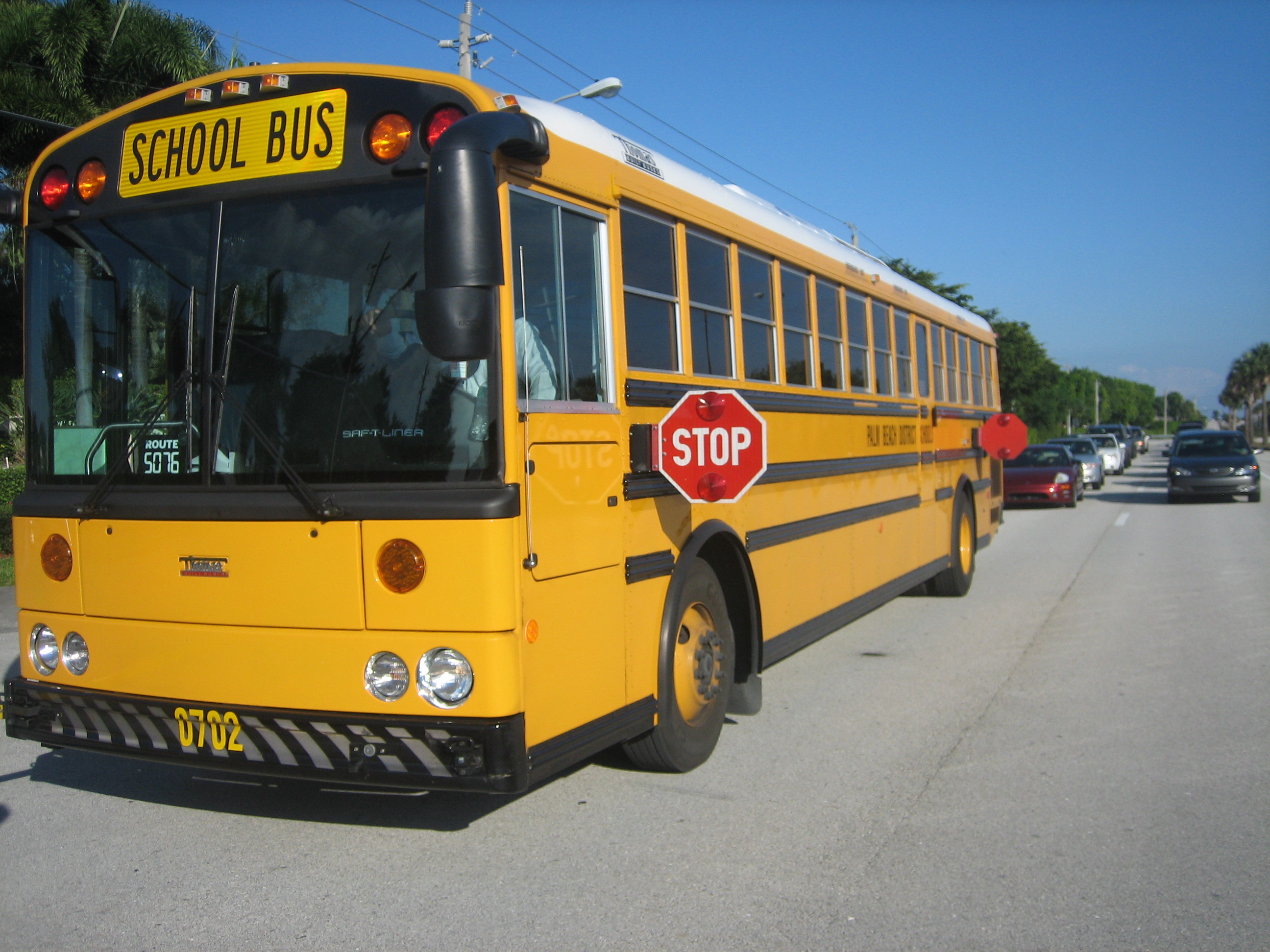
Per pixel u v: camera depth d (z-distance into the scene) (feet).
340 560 13.41
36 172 15.92
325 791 16.42
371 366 13.60
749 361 21.03
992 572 44.52
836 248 27.02
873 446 28.60
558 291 14.74
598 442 15.33
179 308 14.61
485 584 12.94
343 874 14.17
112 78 54.03
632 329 16.67
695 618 18.63
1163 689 23.91
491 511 12.94
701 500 17.21
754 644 20.27
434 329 11.82
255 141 14.34
